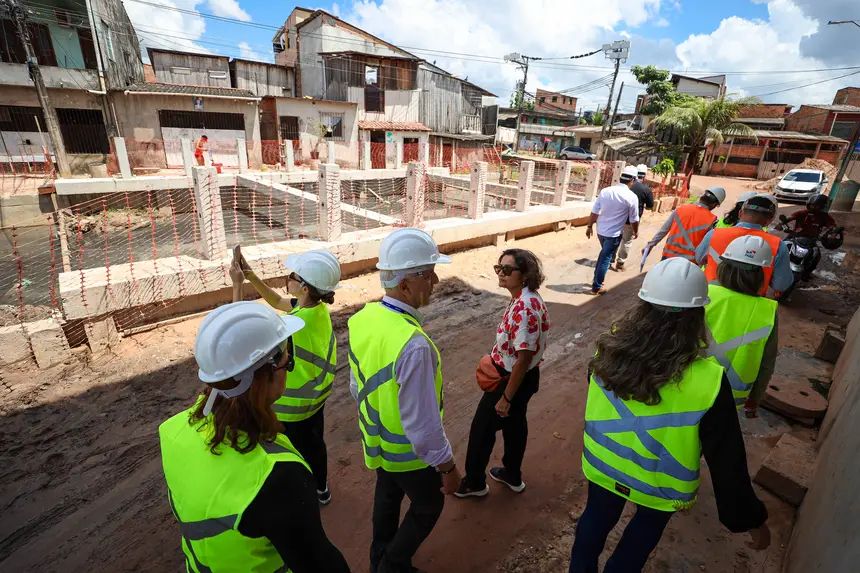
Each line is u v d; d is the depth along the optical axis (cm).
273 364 115
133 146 1858
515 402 266
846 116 3256
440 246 812
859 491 176
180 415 127
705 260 346
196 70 2366
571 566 191
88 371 427
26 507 287
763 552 257
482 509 289
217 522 109
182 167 1948
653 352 158
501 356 249
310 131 2306
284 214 1230
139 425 362
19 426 356
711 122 2248
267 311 121
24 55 1639
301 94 2780
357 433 362
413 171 761
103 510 287
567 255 882
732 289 248
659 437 160
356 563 251
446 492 191
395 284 182
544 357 493
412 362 168
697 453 158
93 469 318
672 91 3997
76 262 964
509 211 995
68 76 1678
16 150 1689
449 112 2858
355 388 197
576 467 329
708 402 151
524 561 254
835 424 292
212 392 114
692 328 158
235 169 2069
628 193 623
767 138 3091
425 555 256
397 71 2562
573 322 580
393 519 218
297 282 231
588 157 3691
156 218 1388
